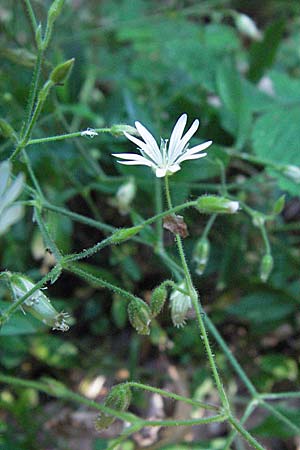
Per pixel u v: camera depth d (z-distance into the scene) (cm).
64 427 26
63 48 30
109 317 29
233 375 28
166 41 30
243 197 27
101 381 28
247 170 28
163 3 38
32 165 27
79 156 27
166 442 25
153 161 18
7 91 26
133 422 19
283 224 29
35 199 21
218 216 28
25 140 19
